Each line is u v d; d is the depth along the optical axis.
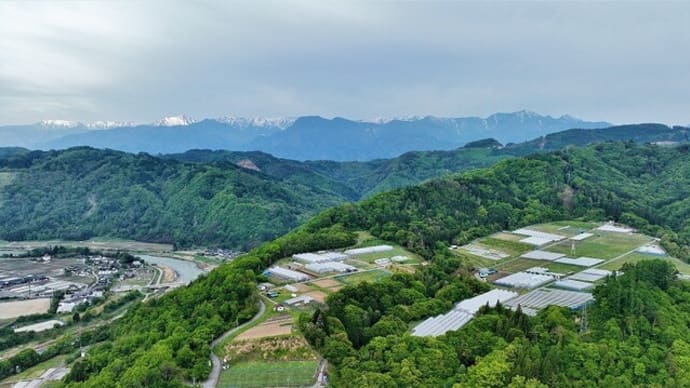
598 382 176.25
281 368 174.12
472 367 172.62
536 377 166.12
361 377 160.75
